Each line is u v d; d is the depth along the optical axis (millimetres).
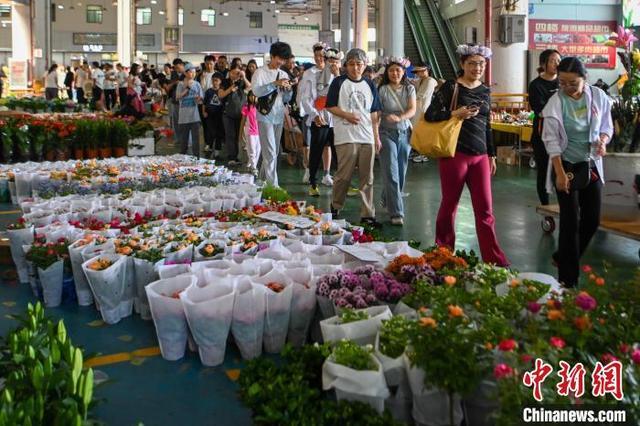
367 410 2352
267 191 6473
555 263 5254
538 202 8055
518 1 16969
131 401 3016
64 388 2496
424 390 2439
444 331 2400
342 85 6262
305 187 8898
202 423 2822
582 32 23594
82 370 2725
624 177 5734
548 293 2957
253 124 9438
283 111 7871
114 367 3375
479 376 2324
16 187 7121
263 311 3377
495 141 13484
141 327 3914
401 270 3551
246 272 3748
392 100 6598
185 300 3279
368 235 4898
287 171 10422
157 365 3396
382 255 4109
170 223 5027
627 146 5887
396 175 6633
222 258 4176
